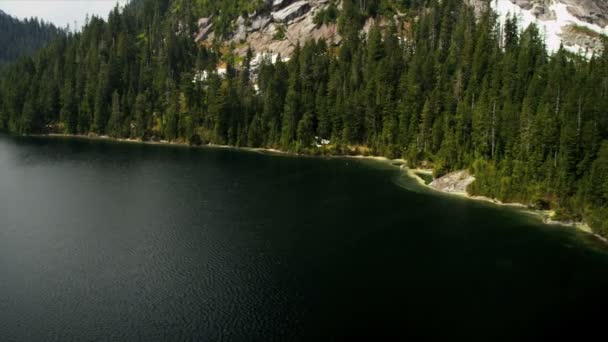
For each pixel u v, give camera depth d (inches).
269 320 1796.3
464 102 5177.2
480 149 4399.6
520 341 1665.8
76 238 2714.1
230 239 2736.2
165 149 6619.1
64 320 1772.9
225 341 1649.9
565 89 4387.3
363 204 3622.0
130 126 7628.0
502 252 2583.7
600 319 1830.7
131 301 1932.8
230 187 4185.5
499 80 5157.5
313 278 2190.0
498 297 2016.5
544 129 3799.2
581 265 2404.0
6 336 1656.0
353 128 6486.2
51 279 2133.4
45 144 6791.3
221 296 1993.1
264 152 6525.6
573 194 3442.4
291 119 6628.9
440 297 2005.4
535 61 5531.5
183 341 1644.9
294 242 2694.4
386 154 6067.9
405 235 2856.8
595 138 3518.7
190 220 3122.5
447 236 2851.9
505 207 3597.4
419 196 3937.0
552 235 2913.4
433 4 7637.8
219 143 7116.1
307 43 7770.7
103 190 3976.4
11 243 2608.3
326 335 1692.9
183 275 2202.3
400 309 1894.7
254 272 2249.0
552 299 2001.7
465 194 4018.2
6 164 5078.7
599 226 2903.5
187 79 7598.4
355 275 2230.6
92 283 2100.1
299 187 4232.3
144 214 3253.0
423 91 6146.7
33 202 3528.5
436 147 5300.2
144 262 2357.3
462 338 1683.1
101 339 1648.6
